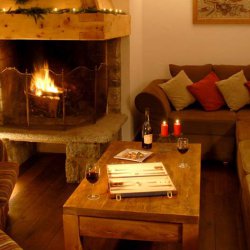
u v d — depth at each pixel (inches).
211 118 158.6
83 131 142.9
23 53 167.9
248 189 95.3
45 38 137.3
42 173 152.6
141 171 97.7
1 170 108.5
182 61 200.8
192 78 183.0
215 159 160.7
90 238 107.9
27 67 169.0
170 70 188.7
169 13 196.1
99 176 93.7
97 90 162.4
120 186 89.4
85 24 133.3
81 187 92.2
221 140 158.2
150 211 80.7
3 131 144.6
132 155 111.0
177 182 94.3
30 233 110.8
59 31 135.6
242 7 187.9
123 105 175.5
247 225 96.4
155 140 148.4
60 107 153.0
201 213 121.1
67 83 156.9
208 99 170.1
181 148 106.6
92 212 82.6
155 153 114.5
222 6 189.5
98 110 163.8
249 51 192.9
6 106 153.1
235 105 168.4
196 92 171.5
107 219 83.0
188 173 99.7
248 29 190.2
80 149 140.0
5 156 118.4
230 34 192.7
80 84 158.7
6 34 139.6
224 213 121.0
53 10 134.2
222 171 154.6
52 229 112.9
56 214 121.3
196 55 198.5
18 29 138.3
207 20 192.4
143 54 203.5
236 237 108.0
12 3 142.6
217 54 196.4
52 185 141.9
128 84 173.0
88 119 155.9
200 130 159.2
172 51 200.5
